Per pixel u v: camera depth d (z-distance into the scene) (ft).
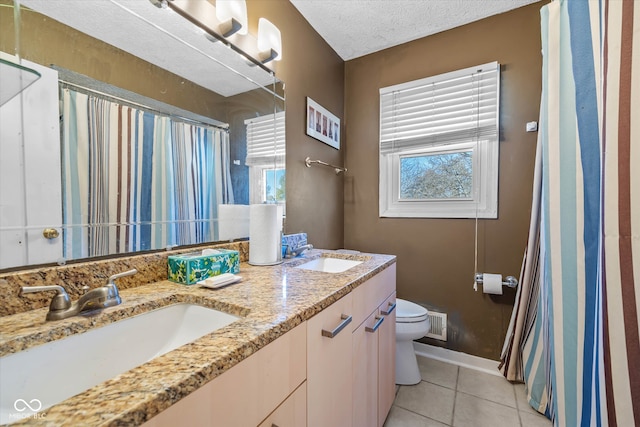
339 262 4.97
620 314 2.52
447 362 6.26
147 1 3.04
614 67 2.70
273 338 1.94
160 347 2.44
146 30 3.04
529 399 4.90
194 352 1.60
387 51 6.99
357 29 6.21
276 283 3.06
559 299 3.71
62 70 2.41
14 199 2.16
